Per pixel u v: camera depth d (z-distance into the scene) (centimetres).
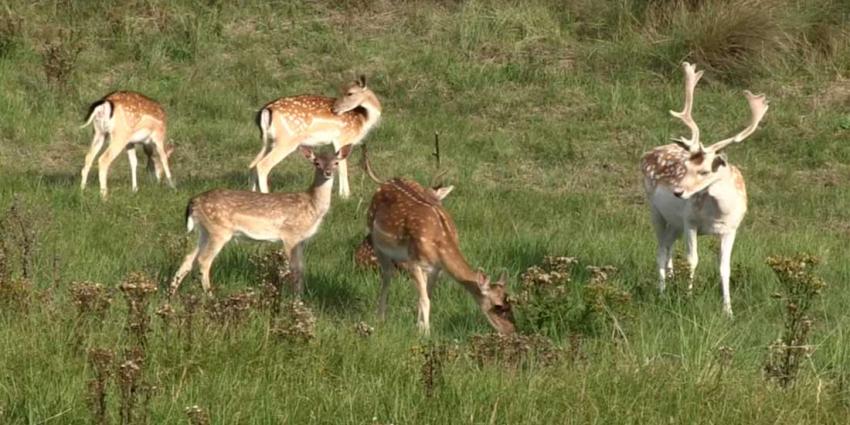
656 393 1047
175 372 1053
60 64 2580
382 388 1039
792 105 2584
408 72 2741
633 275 1573
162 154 2116
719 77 2689
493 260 1627
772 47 2702
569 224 1900
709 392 1053
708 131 2491
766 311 1429
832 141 2450
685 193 1414
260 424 962
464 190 2156
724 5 2750
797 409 1023
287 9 2966
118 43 2781
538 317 1297
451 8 2989
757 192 2233
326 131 2138
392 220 1353
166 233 1598
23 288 1216
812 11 2797
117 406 953
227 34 2861
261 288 1295
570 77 2712
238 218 1454
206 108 2584
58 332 1109
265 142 2109
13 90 2544
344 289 1477
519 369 1119
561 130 2514
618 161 2391
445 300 1431
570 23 2889
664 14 2830
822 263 1664
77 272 1445
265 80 2712
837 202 2175
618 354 1151
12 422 945
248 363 1073
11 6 2856
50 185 2003
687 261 1469
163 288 1428
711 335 1253
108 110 2034
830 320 1409
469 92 2678
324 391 1022
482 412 990
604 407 1018
